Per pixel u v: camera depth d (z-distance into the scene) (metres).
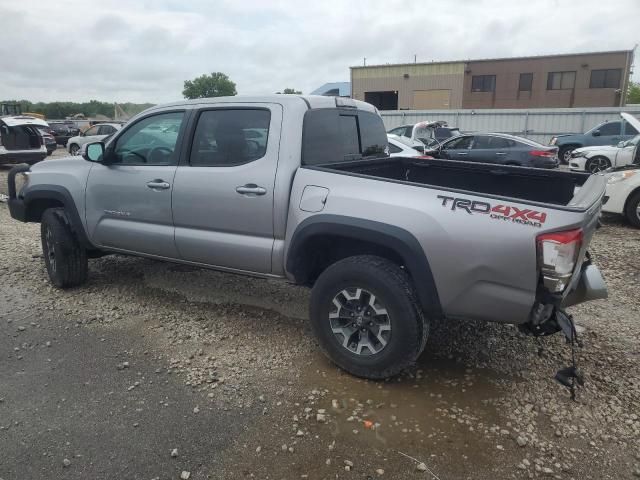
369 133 4.66
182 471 2.61
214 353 3.84
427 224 3.08
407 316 3.18
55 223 4.91
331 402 3.21
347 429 2.95
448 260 3.04
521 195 4.39
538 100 42.41
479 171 4.55
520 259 2.89
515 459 2.73
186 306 4.72
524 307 2.96
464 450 2.79
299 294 5.01
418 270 3.12
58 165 5.02
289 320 4.43
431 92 44.91
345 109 4.27
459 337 4.12
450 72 43.91
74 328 4.25
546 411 3.15
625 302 4.91
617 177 8.38
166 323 4.36
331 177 3.46
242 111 3.91
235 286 5.21
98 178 4.66
